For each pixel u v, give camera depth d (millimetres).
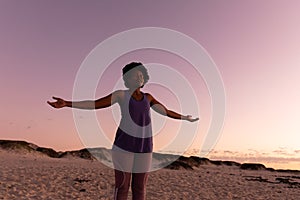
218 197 11414
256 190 15367
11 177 13234
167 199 10156
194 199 10484
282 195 13656
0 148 44625
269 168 58219
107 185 12750
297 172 55594
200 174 26297
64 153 48781
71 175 15438
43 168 19438
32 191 10062
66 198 9352
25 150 45625
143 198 2969
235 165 62812
